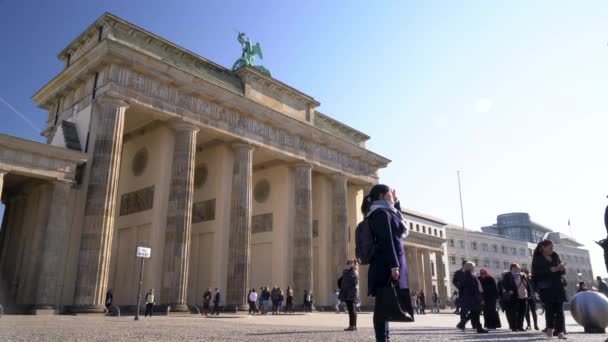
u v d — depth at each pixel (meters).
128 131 50.47
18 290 38.03
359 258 6.88
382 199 7.45
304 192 59.16
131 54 41.69
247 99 51.44
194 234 53.16
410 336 12.19
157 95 44.03
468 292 16.95
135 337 11.58
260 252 61.41
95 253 35.81
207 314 41.03
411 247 91.00
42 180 38.31
